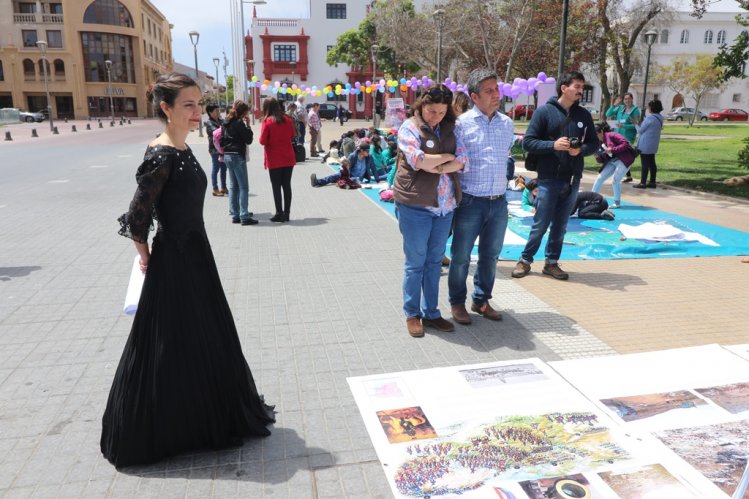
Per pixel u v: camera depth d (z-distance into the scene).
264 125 7.83
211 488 2.55
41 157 18.70
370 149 12.53
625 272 5.83
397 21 30.11
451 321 4.48
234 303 4.86
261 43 49.69
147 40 64.94
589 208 8.36
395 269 5.84
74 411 3.18
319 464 2.72
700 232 7.55
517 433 2.90
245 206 7.99
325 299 4.95
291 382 3.49
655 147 11.23
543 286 5.38
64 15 55.88
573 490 2.48
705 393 3.29
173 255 2.62
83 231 7.66
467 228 4.26
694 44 56.72
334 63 46.22
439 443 2.83
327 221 8.30
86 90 58.66
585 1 22.25
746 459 2.68
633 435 2.88
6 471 2.65
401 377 3.49
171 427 2.69
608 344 4.04
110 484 2.57
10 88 56.88
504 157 4.23
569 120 5.19
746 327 4.38
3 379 3.54
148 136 31.22
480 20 18.98
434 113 3.71
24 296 5.07
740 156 11.30
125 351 2.69
